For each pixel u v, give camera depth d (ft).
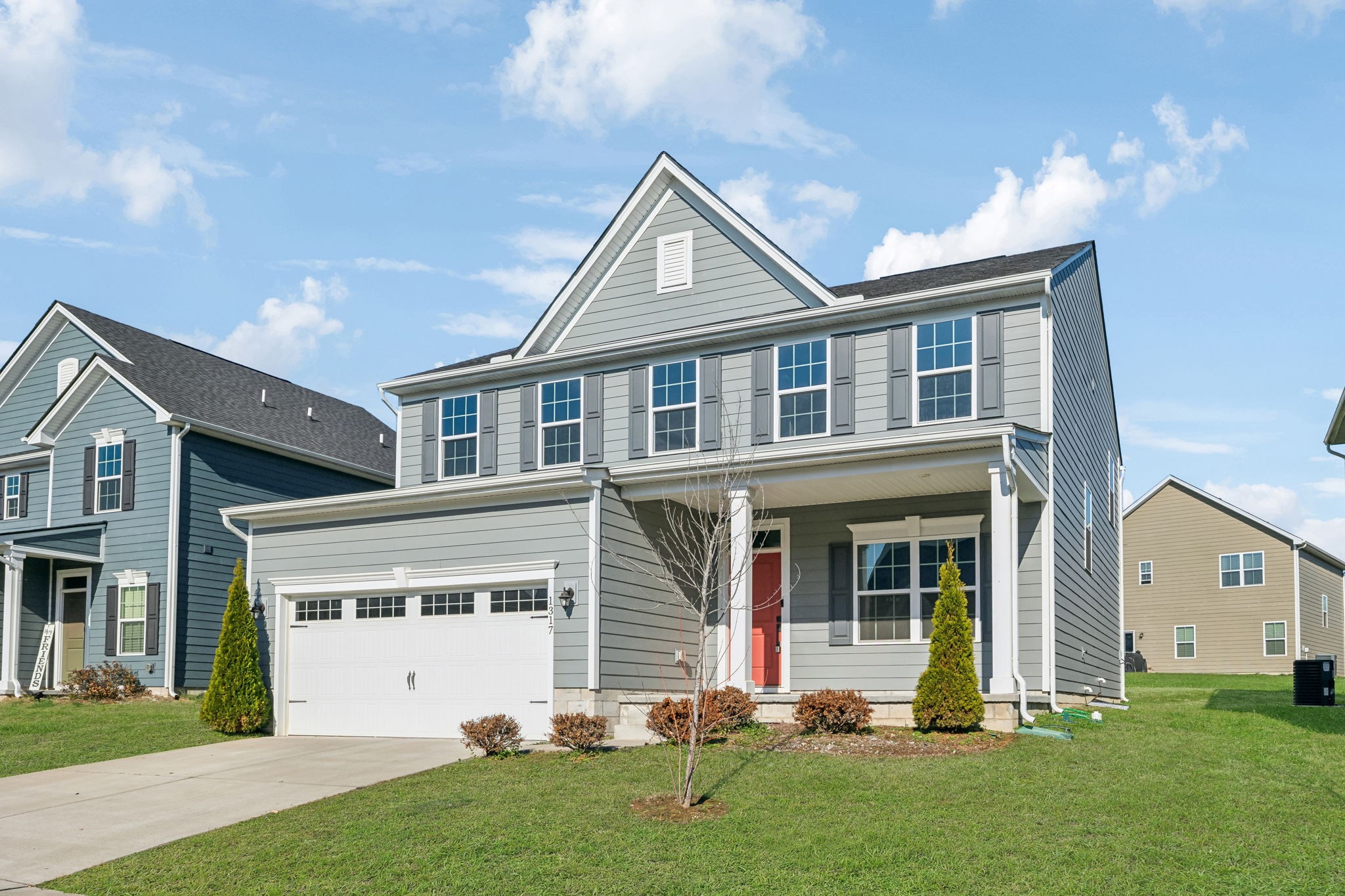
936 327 62.85
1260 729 51.16
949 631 49.93
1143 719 55.52
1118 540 93.45
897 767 43.29
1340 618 158.51
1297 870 31.01
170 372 93.50
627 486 60.59
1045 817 36.40
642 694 59.52
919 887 30.71
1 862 37.60
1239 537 143.33
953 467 54.85
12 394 100.78
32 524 93.50
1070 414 65.82
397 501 63.57
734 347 68.74
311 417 103.14
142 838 40.04
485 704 59.77
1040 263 64.23
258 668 65.67
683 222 73.41
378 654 63.72
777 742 49.14
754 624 67.82
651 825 37.42
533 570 59.31
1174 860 32.09
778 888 31.14
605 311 75.25
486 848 35.81
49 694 83.46
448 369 79.71
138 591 84.74
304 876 34.22
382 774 48.85
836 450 55.93
